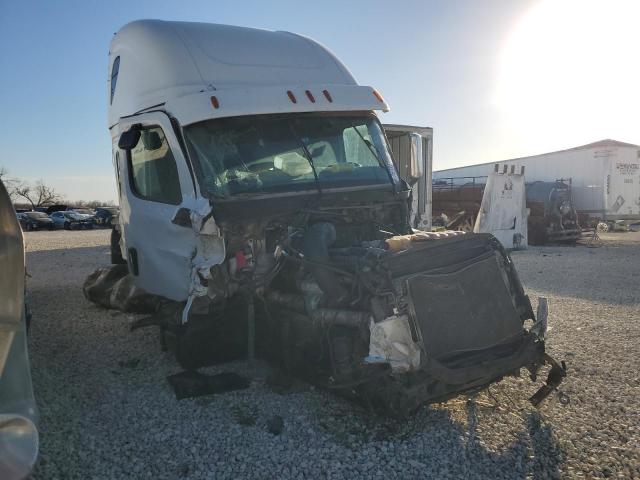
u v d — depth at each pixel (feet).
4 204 8.25
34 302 28.84
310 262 14.21
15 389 8.28
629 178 80.94
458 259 13.53
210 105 16.19
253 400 14.84
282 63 19.15
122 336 21.86
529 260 47.42
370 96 19.02
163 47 18.24
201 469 11.48
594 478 11.25
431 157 45.85
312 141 17.58
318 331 13.98
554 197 63.41
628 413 14.33
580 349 19.77
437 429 13.25
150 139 18.40
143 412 14.21
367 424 13.39
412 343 12.05
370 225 17.49
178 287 17.24
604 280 35.81
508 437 12.94
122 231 22.56
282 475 11.27
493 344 13.01
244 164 16.42
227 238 15.19
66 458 11.82
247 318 16.61
